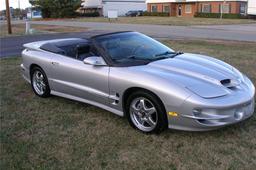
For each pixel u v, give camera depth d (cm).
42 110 585
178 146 438
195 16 5394
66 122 526
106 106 529
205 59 553
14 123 525
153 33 2259
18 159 410
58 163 401
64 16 6594
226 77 469
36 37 2055
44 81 639
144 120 474
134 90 477
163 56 539
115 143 450
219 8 5197
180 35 2086
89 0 7625
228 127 487
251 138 454
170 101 434
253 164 390
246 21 3866
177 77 455
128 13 6725
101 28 2892
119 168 388
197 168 384
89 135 476
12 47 1548
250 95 462
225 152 419
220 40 1728
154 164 395
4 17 8612
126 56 525
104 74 509
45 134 482
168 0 6038
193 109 421
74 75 564
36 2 6575
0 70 913
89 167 391
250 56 1095
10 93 689
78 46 574
